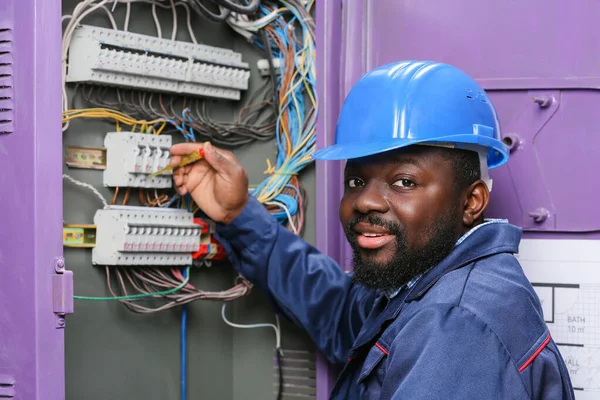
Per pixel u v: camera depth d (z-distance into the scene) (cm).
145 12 169
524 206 158
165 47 164
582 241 155
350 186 132
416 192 123
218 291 183
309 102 180
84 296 155
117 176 157
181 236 163
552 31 157
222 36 186
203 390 180
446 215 124
